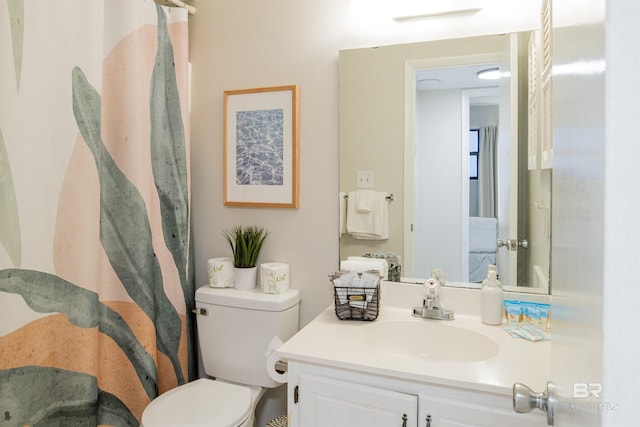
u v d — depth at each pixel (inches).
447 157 63.6
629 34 13.5
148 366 66.3
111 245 63.5
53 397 54.3
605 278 14.1
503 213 60.7
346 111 68.5
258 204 74.5
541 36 56.2
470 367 44.9
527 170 59.2
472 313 61.9
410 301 65.1
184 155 73.3
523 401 28.7
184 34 73.2
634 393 13.5
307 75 71.1
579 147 19.6
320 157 70.8
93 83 58.3
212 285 73.4
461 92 62.6
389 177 66.7
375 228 67.6
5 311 49.3
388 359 47.1
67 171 55.4
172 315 72.6
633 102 13.4
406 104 65.3
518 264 60.0
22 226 50.9
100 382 62.0
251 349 68.3
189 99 77.7
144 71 66.9
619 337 13.7
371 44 67.2
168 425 54.9
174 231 72.5
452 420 43.3
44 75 52.9
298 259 72.9
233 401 61.2
